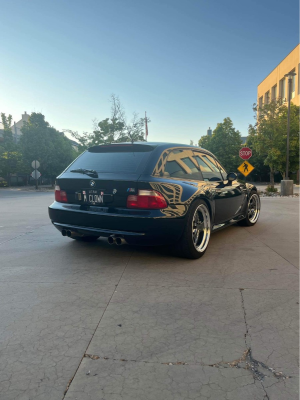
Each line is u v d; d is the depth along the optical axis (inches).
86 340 81.0
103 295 110.0
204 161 190.4
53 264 146.3
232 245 183.8
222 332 85.1
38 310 98.3
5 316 94.2
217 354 75.2
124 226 137.3
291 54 1149.7
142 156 150.4
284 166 666.8
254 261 151.2
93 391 63.1
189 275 130.7
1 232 224.8
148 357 74.0
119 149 161.2
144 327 87.7
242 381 65.9
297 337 82.7
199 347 78.0
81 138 998.4
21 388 63.9
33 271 136.3
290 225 252.2
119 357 73.9
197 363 71.8
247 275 130.9
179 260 152.2
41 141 1213.7
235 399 60.9
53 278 127.5
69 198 156.8
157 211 135.8
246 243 188.7
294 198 535.2
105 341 80.6
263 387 64.2
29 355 74.6
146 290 114.3
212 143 1246.3
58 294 111.0
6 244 186.4
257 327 87.9
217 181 192.4
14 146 1236.5
